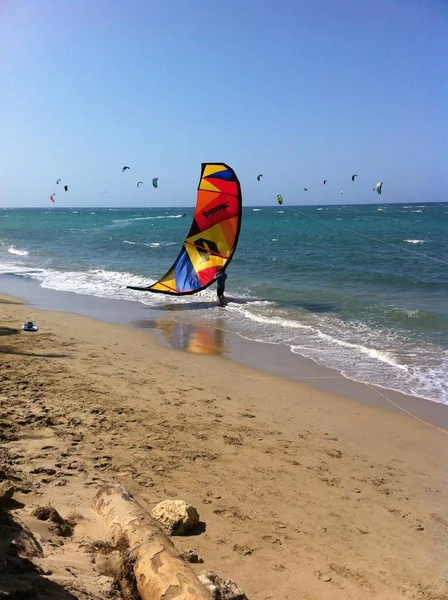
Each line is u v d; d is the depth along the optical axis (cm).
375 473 688
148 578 359
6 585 308
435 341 1323
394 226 6003
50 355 1136
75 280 2416
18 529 391
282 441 768
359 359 1197
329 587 448
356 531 545
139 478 599
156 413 826
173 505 516
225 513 550
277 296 1956
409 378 1071
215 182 1838
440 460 735
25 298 1975
